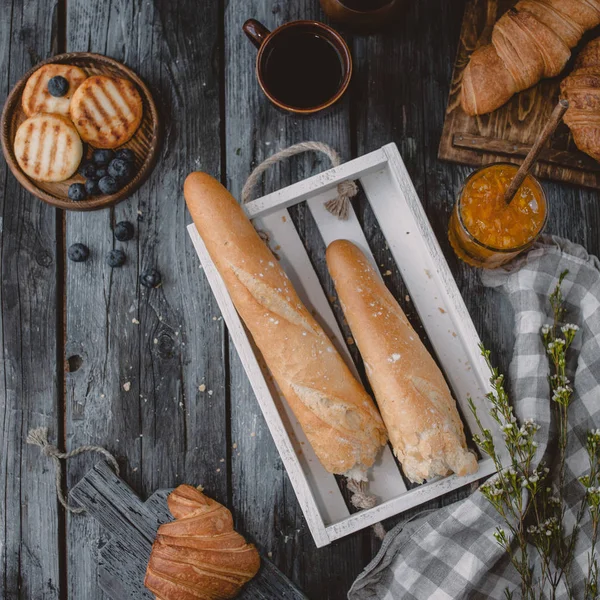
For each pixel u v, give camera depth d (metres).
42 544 0.97
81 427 0.97
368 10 0.89
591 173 0.92
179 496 0.91
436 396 0.86
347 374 0.87
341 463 0.86
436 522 0.88
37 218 0.98
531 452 0.83
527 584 0.83
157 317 0.97
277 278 0.86
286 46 0.90
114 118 0.94
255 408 0.96
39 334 0.98
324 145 0.88
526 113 0.92
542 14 0.88
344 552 0.94
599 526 0.88
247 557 0.90
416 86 0.96
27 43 0.98
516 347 0.90
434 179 0.95
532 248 0.90
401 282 0.93
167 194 0.97
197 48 0.97
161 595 0.89
